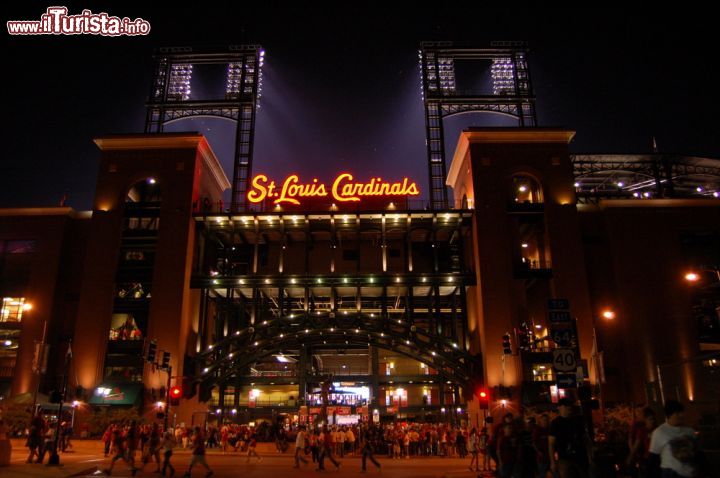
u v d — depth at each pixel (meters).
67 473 25.84
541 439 13.55
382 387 71.75
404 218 63.06
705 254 60.62
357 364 79.00
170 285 58.56
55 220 64.06
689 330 57.34
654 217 61.19
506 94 72.06
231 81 73.56
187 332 59.00
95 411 53.66
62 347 59.97
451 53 73.94
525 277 58.62
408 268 61.25
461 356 57.31
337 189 63.88
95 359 56.91
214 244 69.12
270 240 69.81
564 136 62.81
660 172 71.25
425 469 32.16
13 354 61.91
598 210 62.62
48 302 60.94
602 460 13.45
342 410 62.12
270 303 71.56
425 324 73.69
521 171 61.88
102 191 62.31
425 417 67.31
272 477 26.88
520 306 58.59
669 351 56.53
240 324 62.16
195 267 62.53
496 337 55.94
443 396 62.72
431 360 60.81
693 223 61.03
